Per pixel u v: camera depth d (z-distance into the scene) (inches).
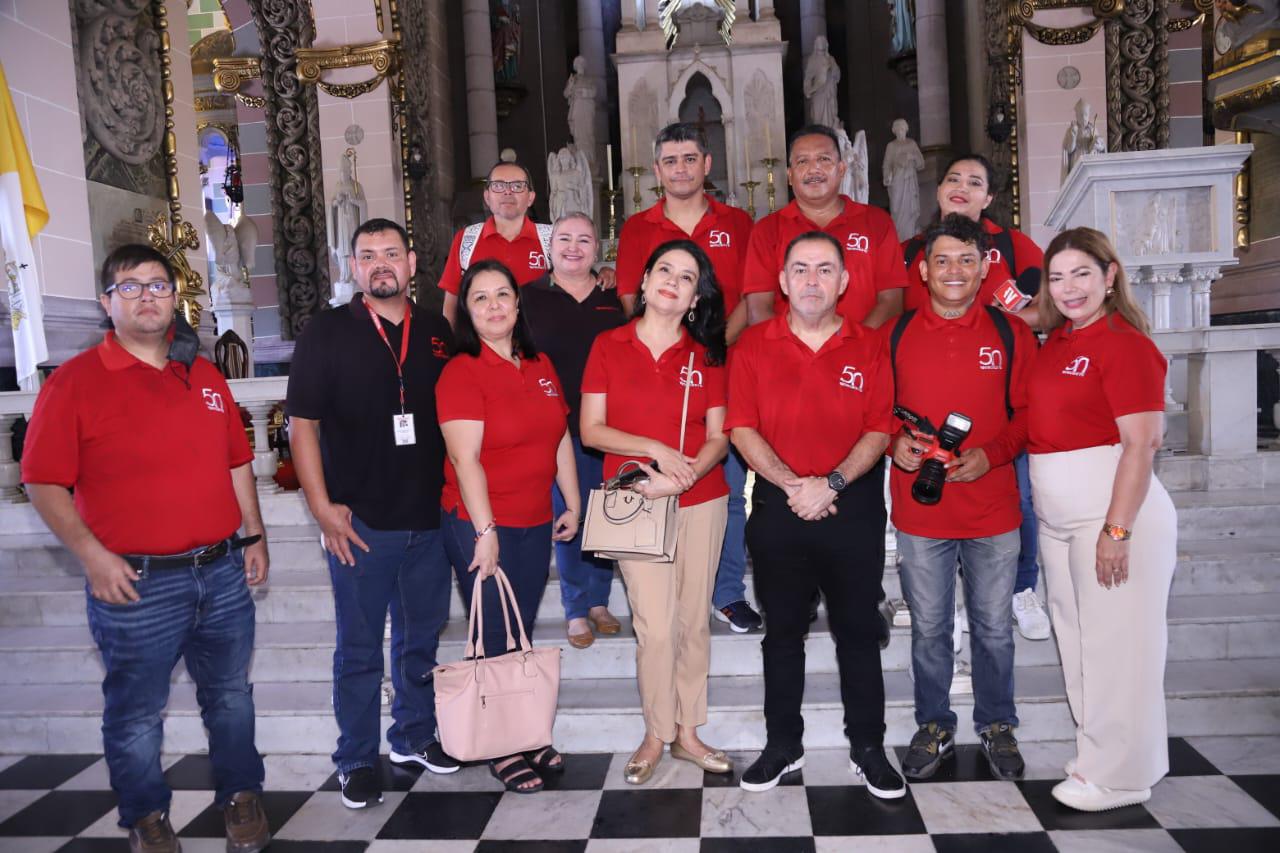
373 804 130.3
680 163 145.3
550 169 484.1
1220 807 118.6
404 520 128.8
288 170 475.5
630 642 155.4
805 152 136.1
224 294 386.0
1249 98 319.3
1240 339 189.6
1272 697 138.4
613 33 639.1
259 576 126.6
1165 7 401.7
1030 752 136.9
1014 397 124.1
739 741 143.5
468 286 124.6
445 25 562.3
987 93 450.9
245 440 125.7
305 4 454.9
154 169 281.0
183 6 294.8
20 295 216.4
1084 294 115.0
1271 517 174.9
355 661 130.4
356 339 125.7
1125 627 116.5
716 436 128.3
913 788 127.5
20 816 131.5
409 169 464.1
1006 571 125.8
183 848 121.3
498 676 123.0
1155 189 220.8
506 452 128.0
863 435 122.3
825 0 627.2
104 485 110.0
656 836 118.0
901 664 152.2
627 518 120.5
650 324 129.0
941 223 122.0
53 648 165.5
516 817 125.0
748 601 166.7
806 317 120.2
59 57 244.5
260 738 149.9
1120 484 112.3
